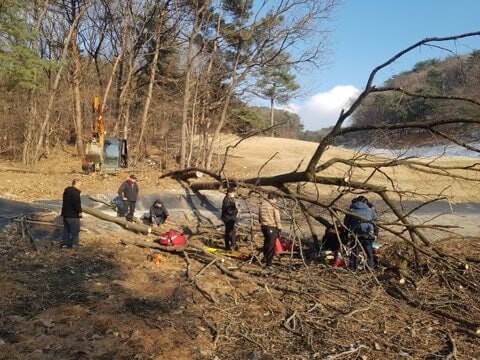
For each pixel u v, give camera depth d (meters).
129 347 5.85
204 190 17.59
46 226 11.92
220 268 9.19
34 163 24.81
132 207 13.73
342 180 9.45
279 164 28.81
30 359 5.41
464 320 7.31
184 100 23.72
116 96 32.00
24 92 24.14
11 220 12.08
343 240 10.05
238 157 31.62
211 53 25.69
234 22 24.97
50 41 29.22
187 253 10.20
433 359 6.12
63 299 7.29
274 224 9.72
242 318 7.08
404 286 8.86
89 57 32.94
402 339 6.66
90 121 33.25
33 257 9.48
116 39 31.62
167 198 16.88
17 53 19.00
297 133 72.12
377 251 10.17
